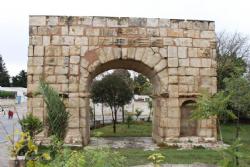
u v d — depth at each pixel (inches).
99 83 1448.1
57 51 851.4
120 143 943.7
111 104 1456.7
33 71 843.4
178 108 866.1
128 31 868.6
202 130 870.4
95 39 860.0
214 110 390.3
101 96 1448.1
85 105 850.8
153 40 872.3
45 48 848.9
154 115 981.8
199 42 882.8
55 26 853.8
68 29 855.7
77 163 304.3
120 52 863.1
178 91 870.4
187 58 876.6
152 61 869.2
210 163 655.1
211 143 860.0
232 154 289.1
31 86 839.7
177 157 711.7
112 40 863.1
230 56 1566.2
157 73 870.4
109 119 1958.7
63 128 658.2
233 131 1310.3
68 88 847.1
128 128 1443.2
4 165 605.9
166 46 874.1
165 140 861.8
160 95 872.3
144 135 1162.6
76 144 823.1
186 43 878.4
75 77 850.1
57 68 848.3
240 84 536.4
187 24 881.5
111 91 1443.2
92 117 1620.3
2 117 1676.9
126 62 908.6
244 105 550.9
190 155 729.0
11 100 2755.9
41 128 644.1
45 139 789.2
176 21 879.1
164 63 872.3
